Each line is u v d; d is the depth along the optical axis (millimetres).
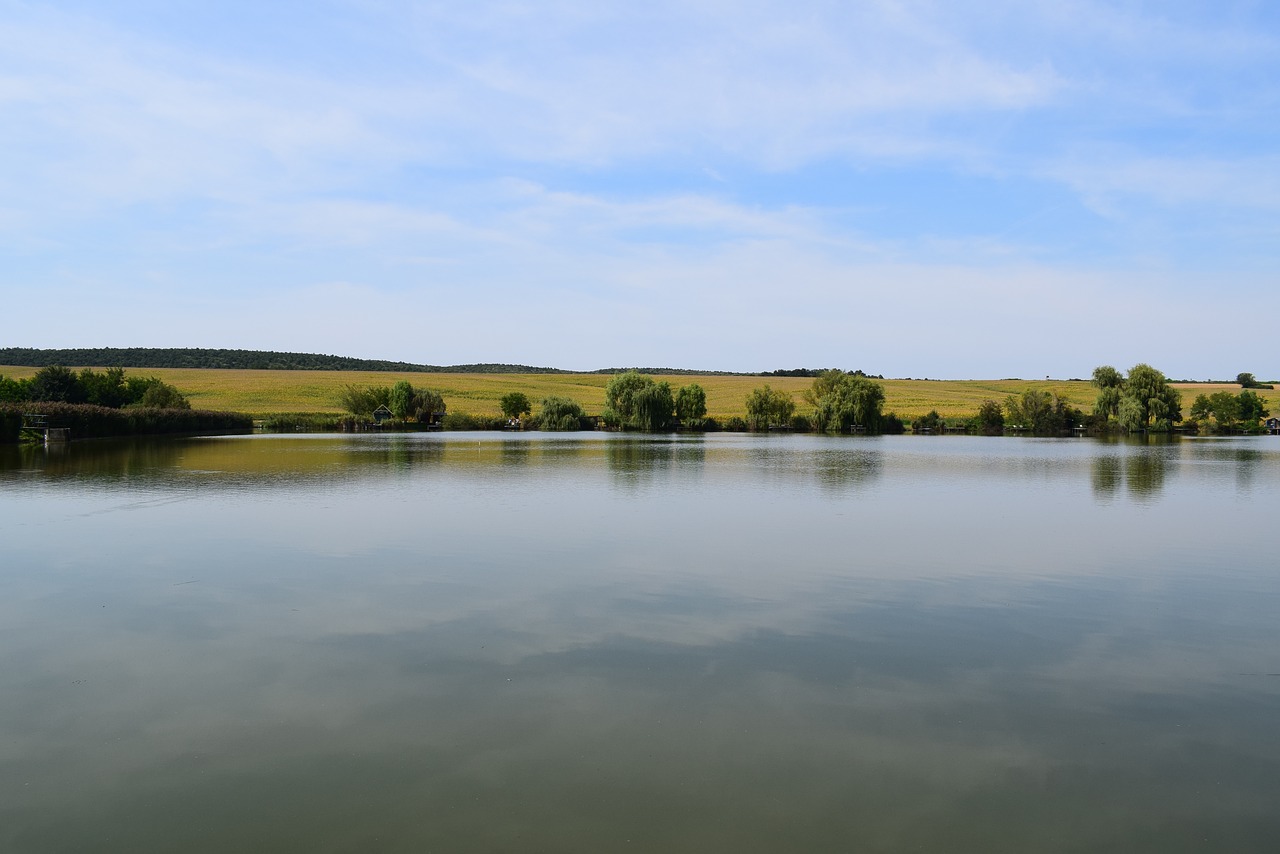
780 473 49938
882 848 8656
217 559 22125
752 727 11484
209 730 11227
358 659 14039
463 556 22781
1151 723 11781
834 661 14203
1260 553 24406
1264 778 10195
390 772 10109
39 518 28797
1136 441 104125
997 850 8648
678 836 8828
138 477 42875
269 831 8852
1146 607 18047
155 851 8469
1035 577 20906
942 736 11281
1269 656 14766
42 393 101812
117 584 19219
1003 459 65812
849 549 24391
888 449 79875
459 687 12812
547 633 15586
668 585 19562
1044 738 11250
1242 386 197875
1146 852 8633
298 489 38531
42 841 8648
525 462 57281
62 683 12898
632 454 67688
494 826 8969
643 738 11086
